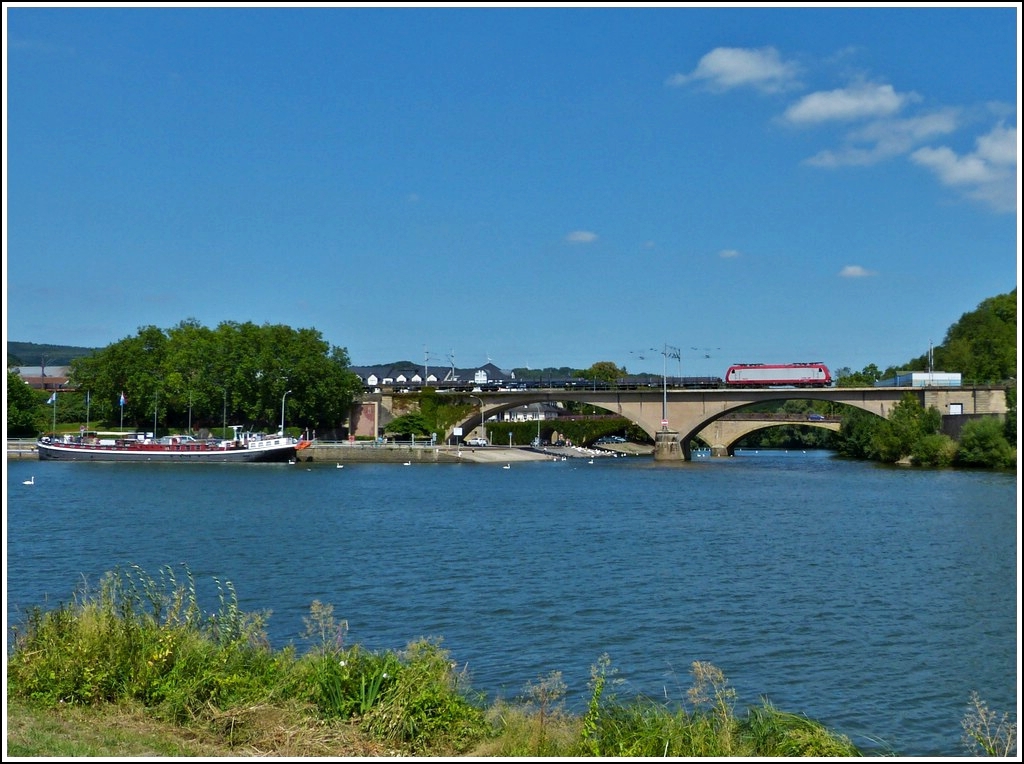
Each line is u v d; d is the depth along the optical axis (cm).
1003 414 13800
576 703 2883
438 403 17900
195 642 2247
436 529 7050
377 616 4088
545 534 6762
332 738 1964
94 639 2183
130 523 7250
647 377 19225
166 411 17275
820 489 10369
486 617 4075
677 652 3566
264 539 6438
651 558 5653
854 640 3744
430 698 2048
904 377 15638
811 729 2094
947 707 2970
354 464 15462
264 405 16962
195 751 1869
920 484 10794
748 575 5088
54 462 15050
